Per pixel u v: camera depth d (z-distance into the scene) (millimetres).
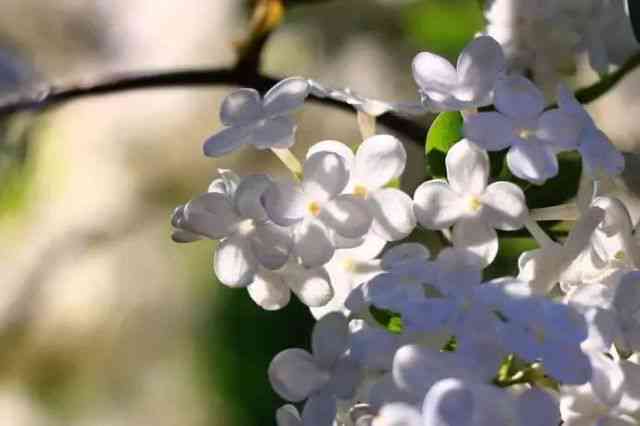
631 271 501
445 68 515
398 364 477
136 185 1332
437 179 515
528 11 577
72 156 1336
